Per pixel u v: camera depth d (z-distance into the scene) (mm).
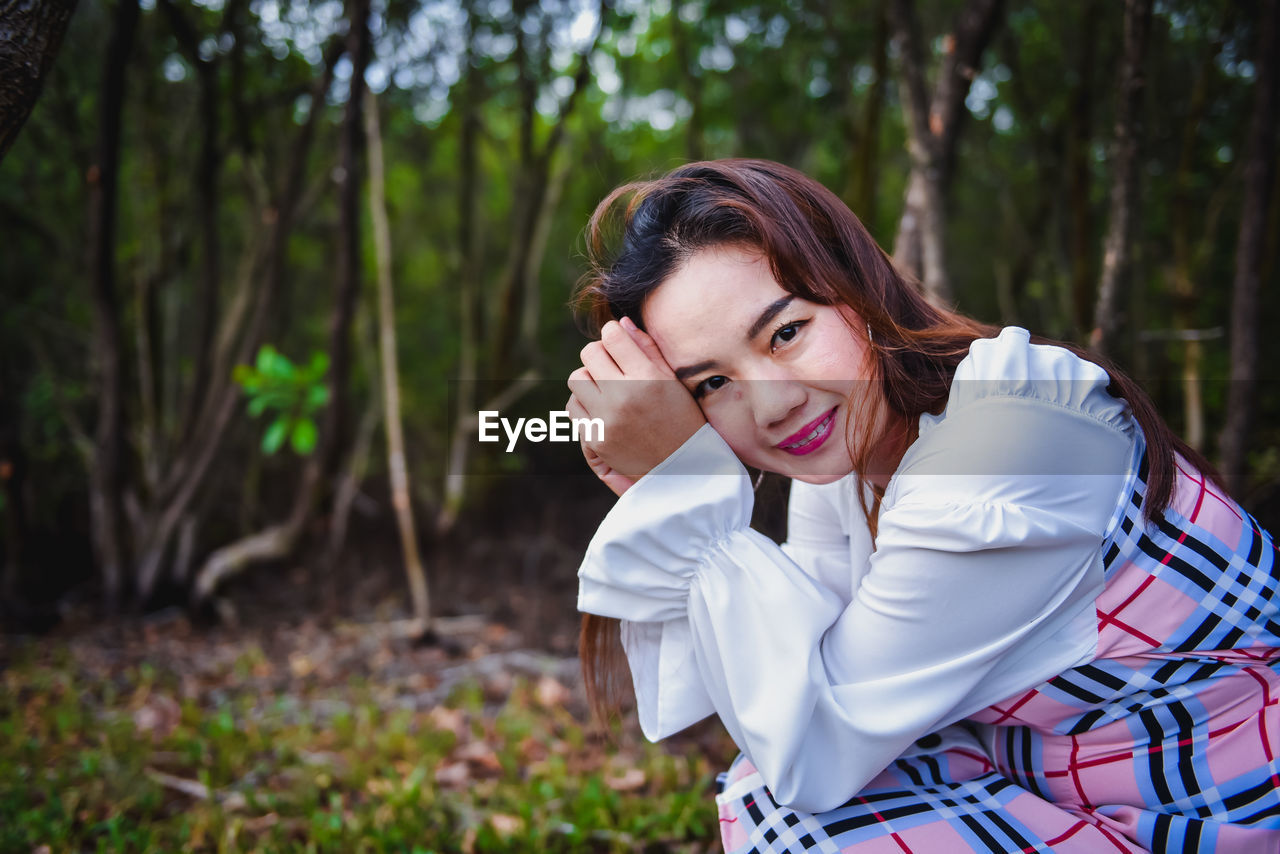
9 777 1893
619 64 4074
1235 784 912
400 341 4879
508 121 4707
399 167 4617
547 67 3725
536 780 1915
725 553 961
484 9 3619
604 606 1016
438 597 3695
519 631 3322
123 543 3557
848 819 938
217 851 1677
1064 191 3377
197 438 3504
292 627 3400
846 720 881
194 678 2812
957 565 860
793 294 910
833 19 3594
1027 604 876
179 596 3586
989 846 915
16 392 3779
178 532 3596
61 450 3965
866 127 3033
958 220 4578
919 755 1023
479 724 2314
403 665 2959
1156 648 920
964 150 3965
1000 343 905
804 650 891
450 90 3830
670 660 1025
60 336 3953
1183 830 913
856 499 1104
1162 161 3324
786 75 4090
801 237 910
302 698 2627
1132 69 1722
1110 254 1827
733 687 920
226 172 4016
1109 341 1849
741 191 942
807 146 4379
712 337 923
